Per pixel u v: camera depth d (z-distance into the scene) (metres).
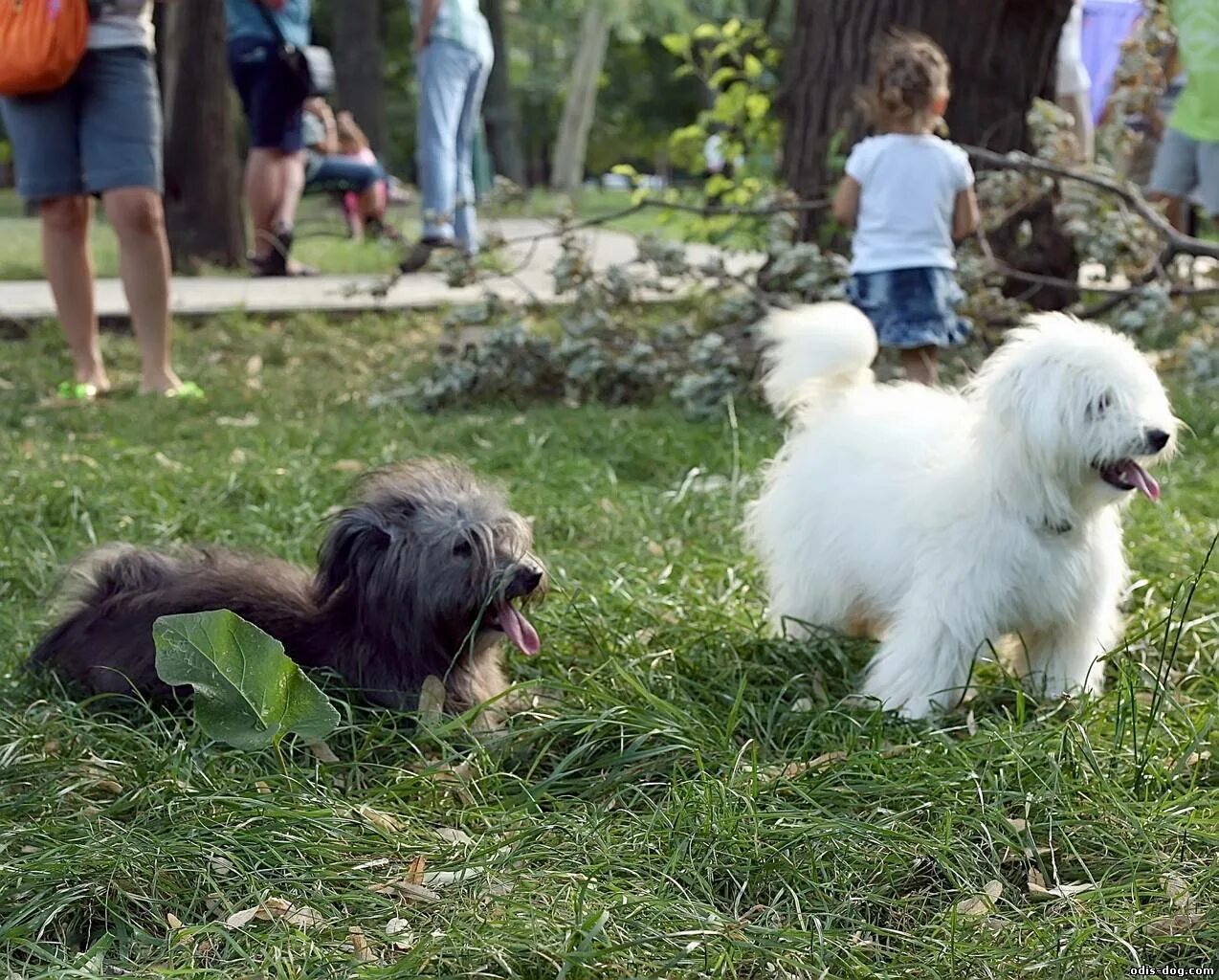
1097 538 4.55
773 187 9.78
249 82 14.59
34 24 8.38
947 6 9.69
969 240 9.41
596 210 28.25
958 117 9.79
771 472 5.37
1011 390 4.31
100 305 12.04
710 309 9.49
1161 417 4.30
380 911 3.31
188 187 16.27
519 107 50.28
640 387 9.34
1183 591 5.36
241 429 8.38
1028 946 3.16
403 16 41.56
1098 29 17.66
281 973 3.00
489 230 10.27
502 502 4.49
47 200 9.05
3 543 6.09
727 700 4.54
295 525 6.33
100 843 3.46
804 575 5.05
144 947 3.18
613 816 3.79
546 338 9.35
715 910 3.30
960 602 4.45
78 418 8.54
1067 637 4.64
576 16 43.66
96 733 4.22
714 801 3.70
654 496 6.93
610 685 4.59
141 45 8.79
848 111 9.89
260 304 12.22
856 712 4.44
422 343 11.32
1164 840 3.59
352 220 20.03
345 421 8.65
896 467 4.77
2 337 11.09
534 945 3.10
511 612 4.40
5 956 3.09
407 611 4.35
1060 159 9.29
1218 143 10.05
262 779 3.84
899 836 3.56
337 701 4.26
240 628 3.99
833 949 3.15
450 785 3.97
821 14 9.97
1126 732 4.21
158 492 6.79
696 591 5.48
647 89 51.09
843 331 5.12
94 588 4.81
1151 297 8.87
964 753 3.97
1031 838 3.59
